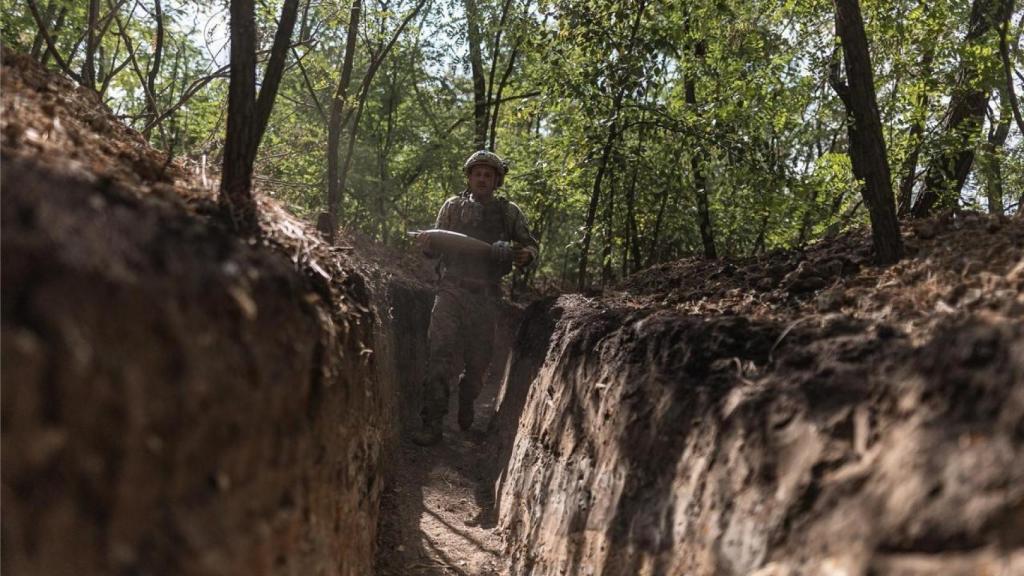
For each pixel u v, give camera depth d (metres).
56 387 1.37
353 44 7.69
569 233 12.03
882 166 3.42
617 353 3.78
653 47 6.70
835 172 7.30
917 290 2.80
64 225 1.58
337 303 3.31
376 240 11.30
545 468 4.50
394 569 4.66
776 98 7.09
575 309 5.32
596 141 6.95
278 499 2.14
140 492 1.51
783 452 2.22
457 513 5.75
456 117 12.66
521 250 6.89
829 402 2.22
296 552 2.28
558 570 3.71
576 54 7.07
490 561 4.89
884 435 1.96
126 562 1.44
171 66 8.41
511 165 10.70
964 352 1.88
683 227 8.69
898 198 6.71
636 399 3.32
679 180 7.37
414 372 8.67
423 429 7.07
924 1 6.54
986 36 6.36
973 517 1.57
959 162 6.61
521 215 7.11
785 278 3.78
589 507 3.51
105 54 7.42
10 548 1.26
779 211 6.86
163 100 7.77
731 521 2.27
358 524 3.65
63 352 1.40
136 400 1.52
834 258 3.81
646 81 6.74
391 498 5.74
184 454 1.65
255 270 2.23
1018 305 2.25
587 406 3.99
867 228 4.48
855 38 3.46
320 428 2.62
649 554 2.74
